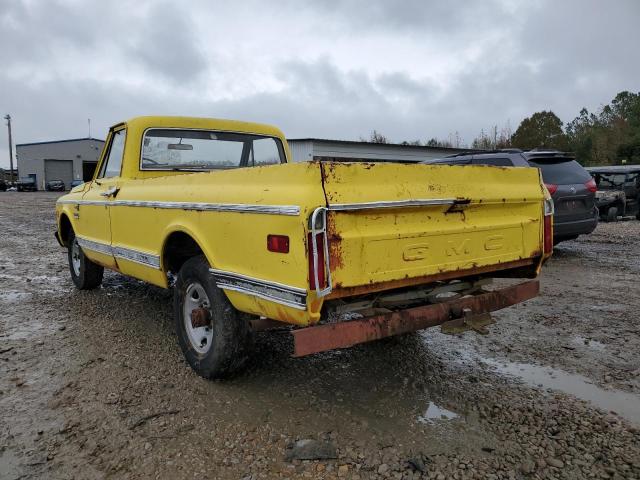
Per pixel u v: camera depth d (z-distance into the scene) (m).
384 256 2.94
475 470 2.68
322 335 2.85
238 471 2.69
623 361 4.15
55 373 3.89
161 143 5.11
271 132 5.86
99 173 5.76
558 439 2.97
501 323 5.14
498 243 3.62
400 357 4.24
